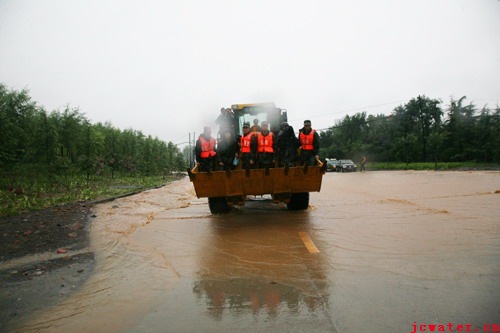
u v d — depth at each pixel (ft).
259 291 12.57
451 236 19.26
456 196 36.52
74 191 47.42
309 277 13.75
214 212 29.99
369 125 209.56
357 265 14.97
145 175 99.14
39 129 50.67
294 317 10.48
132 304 11.89
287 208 31.53
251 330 9.82
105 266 16.08
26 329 10.38
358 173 114.93
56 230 22.94
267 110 36.14
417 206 30.50
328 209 30.81
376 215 26.71
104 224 25.95
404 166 143.54
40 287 13.58
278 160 28.25
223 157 27.45
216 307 11.40
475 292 11.80
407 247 17.42
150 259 17.07
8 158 44.96
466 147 143.95
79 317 11.04
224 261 16.31
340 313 10.62
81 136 60.44
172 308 11.46
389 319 10.14
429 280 12.98
